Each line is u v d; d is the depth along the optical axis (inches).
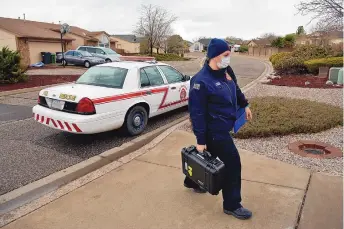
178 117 297.6
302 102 291.9
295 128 218.2
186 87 293.9
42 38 1074.7
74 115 198.7
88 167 174.1
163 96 261.4
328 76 554.3
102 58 954.1
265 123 223.1
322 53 709.9
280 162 167.8
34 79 596.1
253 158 173.8
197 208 125.6
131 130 231.8
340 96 372.5
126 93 222.7
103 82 232.2
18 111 325.7
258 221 115.6
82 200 135.0
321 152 189.3
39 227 116.5
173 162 173.8
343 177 143.3
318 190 136.6
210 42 103.6
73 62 996.6
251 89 450.9
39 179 161.0
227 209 119.0
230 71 115.8
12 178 162.6
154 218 119.7
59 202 133.9
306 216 117.5
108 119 209.3
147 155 185.3
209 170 104.2
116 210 126.1
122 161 179.2
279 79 583.8
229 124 107.7
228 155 110.1
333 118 237.3
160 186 145.2
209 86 102.4
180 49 2187.5
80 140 226.1
